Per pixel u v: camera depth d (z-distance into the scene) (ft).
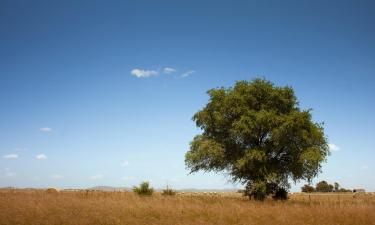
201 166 135.13
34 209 67.31
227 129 132.98
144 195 121.70
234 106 129.59
